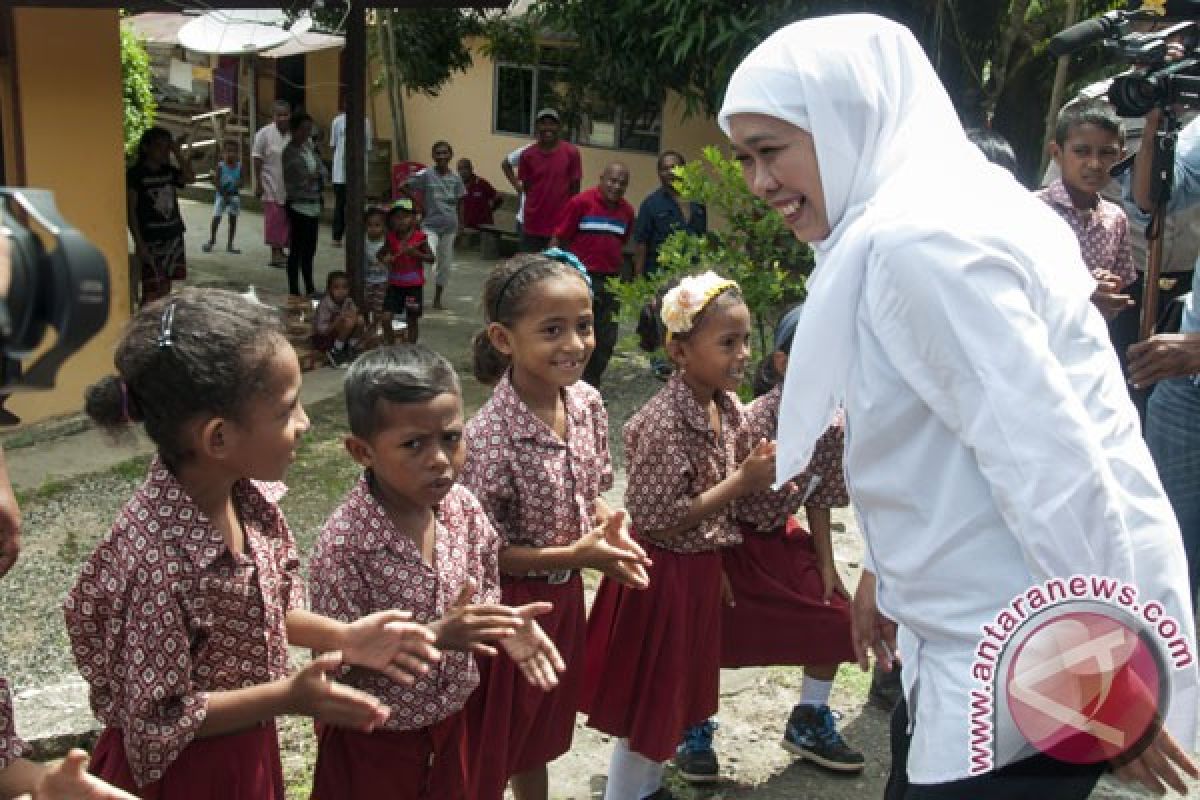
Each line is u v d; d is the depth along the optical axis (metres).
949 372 1.94
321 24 8.19
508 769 2.96
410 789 2.64
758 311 5.13
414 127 14.50
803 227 2.22
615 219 7.79
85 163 6.85
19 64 6.48
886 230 1.99
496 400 2.98
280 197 11.49
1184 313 3.58
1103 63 8.17
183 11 7.11
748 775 3.57
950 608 2.09
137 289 9.07
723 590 3.43
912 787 2.17
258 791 2.30
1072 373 2.03
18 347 1.11
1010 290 1.94
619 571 2.87
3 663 4.14
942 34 8.04
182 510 2.11
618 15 8.84
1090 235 4.37
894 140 2.12
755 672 4.19
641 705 3.20
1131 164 3.76
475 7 7.98
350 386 2.49
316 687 2.10
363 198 8.25
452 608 2.44
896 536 2.14
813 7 8.03
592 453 3.08
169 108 15.77
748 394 5.23
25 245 1.10
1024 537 1.93
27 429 6.56
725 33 8.03
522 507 2.91
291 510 5.70
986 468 1.94
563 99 12.78
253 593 2.20
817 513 3.52
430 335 9.52
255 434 2.10
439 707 2.59
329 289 8.26
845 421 2.17
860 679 4.11
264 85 15.45
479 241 13.20
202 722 2.11
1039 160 8.52
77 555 5.15
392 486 2.51
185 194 14.89
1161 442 3.60
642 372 8.55
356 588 2.53
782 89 2.09
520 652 2.49
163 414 2.07
